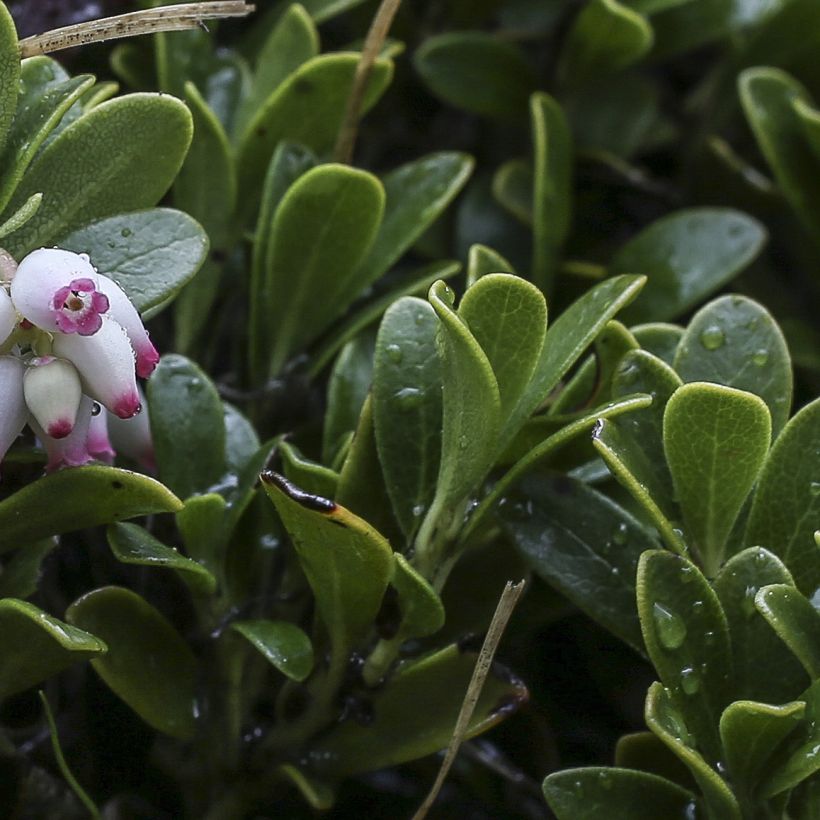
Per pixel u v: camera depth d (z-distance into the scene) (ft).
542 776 1.21
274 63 1.26
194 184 1.22
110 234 1.13
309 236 1.20
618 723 1.26
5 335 1.09
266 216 1.21
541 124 1.27
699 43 1.34
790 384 1.16
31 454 1.13
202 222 1.22
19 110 1.13
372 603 1.13
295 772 1.15
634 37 1.31
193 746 1.17
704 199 1.37
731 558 1.13
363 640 1.15
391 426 1.14
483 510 1.13
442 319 1.09
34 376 1.09
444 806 1.22
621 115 1.35
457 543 1.14
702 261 1.28
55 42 1.14
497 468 1.15
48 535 1.12
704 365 1.16
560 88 1.34
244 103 1.26
